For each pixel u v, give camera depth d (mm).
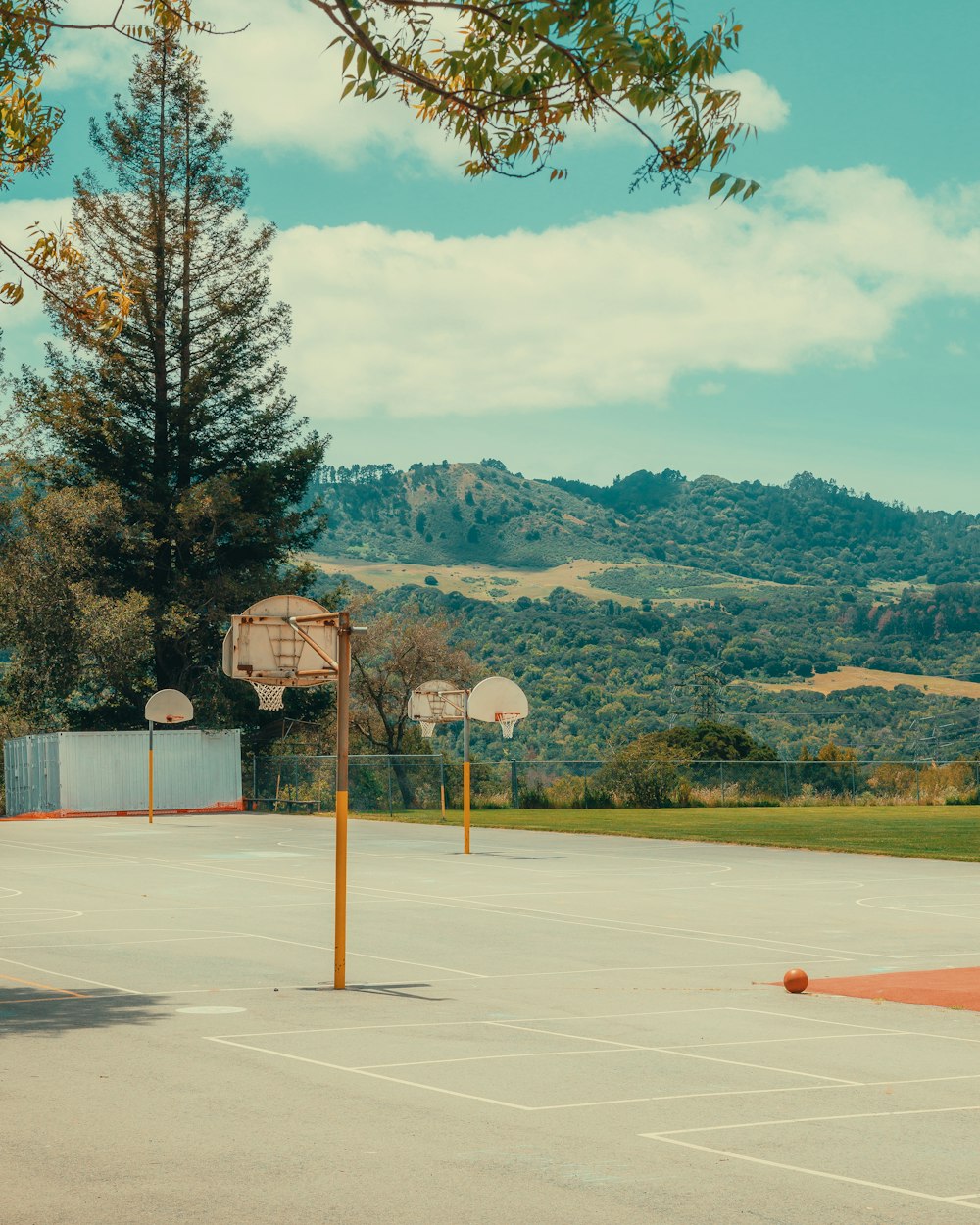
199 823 52094
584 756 121500
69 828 49438
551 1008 14453
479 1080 10680
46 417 68375
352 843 41938
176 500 69375
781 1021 13742
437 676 74000
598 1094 10211
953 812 58469
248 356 72688
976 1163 8336
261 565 70250
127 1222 7074
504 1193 7633
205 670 68438
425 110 8641
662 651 180375
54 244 13422
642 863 35250
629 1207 7379
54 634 63219
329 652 17016
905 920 23578
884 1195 7660
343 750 16203
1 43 12953
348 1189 7691
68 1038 12477
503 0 7883
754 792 65938
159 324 69625
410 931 21672
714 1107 9789
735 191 7980
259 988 15828
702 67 7953
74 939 20422
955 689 179000
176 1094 10133
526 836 45188
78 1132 8977
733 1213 7297
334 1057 11570
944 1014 14227
